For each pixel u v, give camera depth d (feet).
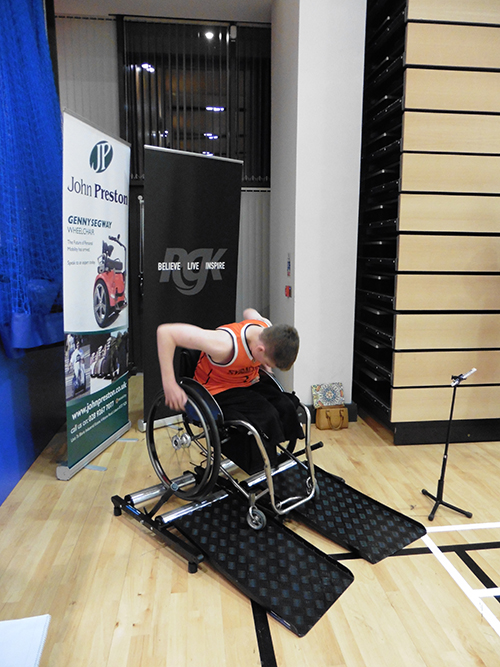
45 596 6.26
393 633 5.71
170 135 15.37
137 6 13.97
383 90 11.67
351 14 11.07
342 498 8.40
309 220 11.73
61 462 10.23
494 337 10.96
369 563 6.95
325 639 5.60
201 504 7.97
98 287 10.12
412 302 10.71
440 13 9.89
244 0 13.70
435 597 6.30
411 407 11.05
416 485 9.29
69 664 5.25
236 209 12.42
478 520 8.06
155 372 11.44
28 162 10.09
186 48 15.05
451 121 10.21
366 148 12.51
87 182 9.43
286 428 7.39
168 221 10.84
